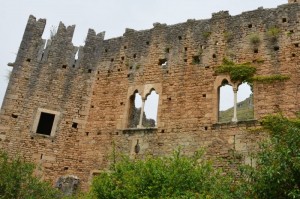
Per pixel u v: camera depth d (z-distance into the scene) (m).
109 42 32.06
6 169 22.25
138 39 31.05
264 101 24.05
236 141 23.55
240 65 25.84
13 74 29.61
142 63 29.72
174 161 17.84
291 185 14.13
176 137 25.48
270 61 25.28
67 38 31.97
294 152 14.78
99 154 27.17
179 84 27.39
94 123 28.62
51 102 29.09
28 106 28.67
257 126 23.42
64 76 30.31
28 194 21.78
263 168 14.87
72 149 27.72
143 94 28.30
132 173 17.77
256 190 14.53
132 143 26.64
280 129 22.19
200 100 26.05
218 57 27.08
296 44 25.09
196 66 27.50
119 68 30.38
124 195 16.78
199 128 25.08
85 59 31.34
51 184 25.31
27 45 31.02
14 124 27.89
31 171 22.89
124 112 28.22
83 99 29.64
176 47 29.14
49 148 27.45
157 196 16.14
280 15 26.67
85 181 26.36
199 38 28.61
